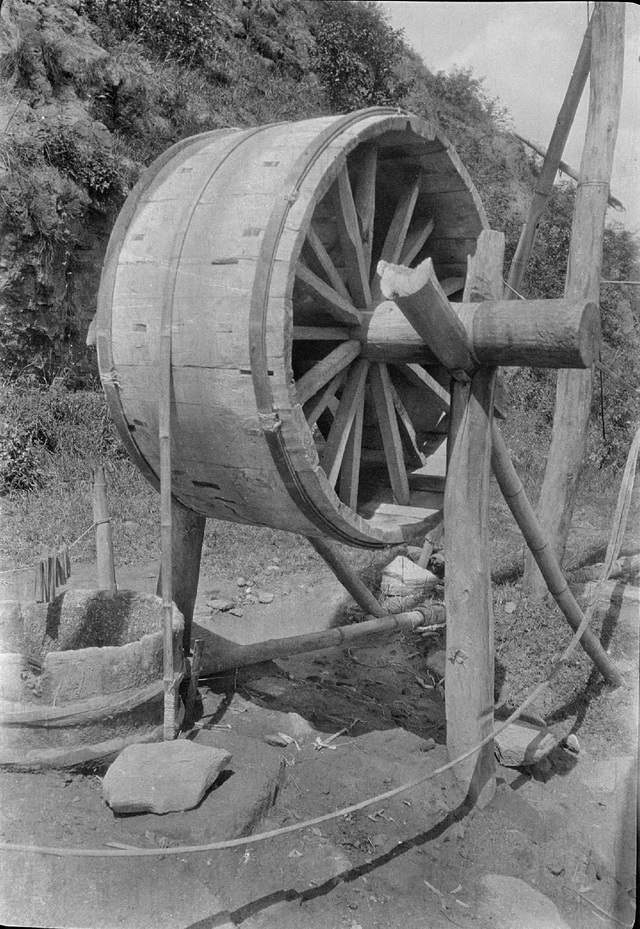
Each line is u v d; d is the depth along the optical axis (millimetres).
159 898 2891
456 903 3129
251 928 2865
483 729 3738
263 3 11109
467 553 3705
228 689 4617
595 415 9984
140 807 3176
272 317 3141
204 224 3484
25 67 8617
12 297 8250
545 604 6117
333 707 4637
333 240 4039
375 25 10594
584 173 6047
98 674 3467
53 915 2732
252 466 3494
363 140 3375
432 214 4285
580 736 4742
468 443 3666
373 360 3855
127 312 3734
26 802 3221
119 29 9797
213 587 6328
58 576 4070
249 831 3277
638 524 7430
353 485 4043
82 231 8773
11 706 3375
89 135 8797
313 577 6691
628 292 10141
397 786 3727
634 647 5633
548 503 6355
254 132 3865
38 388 8398
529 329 3285
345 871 3188
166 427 3551
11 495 7570
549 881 3350
